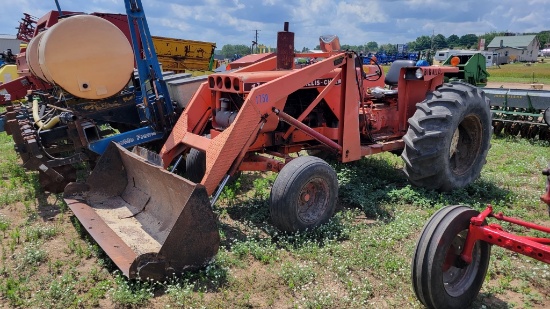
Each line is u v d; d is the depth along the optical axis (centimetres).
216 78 530
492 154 839
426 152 558
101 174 528
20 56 1259
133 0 624
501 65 6034
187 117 571
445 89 600
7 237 485
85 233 485
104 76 629
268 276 397
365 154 608
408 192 590
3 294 373
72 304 354
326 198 494
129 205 512
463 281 337
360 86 597
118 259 381
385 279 389
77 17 604
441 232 306
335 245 446
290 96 570
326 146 587
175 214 432
